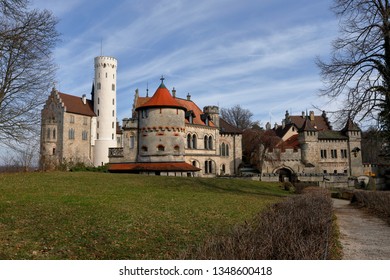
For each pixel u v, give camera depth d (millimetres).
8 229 11695
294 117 84375
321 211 10516
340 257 10055
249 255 5199
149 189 29203
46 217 13977
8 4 17797
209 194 28828
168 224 13914
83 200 19250
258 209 19656
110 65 92875
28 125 24266
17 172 37500
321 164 69250
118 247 10234
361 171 70062
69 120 82750
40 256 8992
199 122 57844
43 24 19688
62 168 45094
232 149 65250
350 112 22453
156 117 47594
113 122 92375
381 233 14922
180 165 46406
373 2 22359
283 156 67625
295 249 5516
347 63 23172
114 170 47562
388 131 22062
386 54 22078
